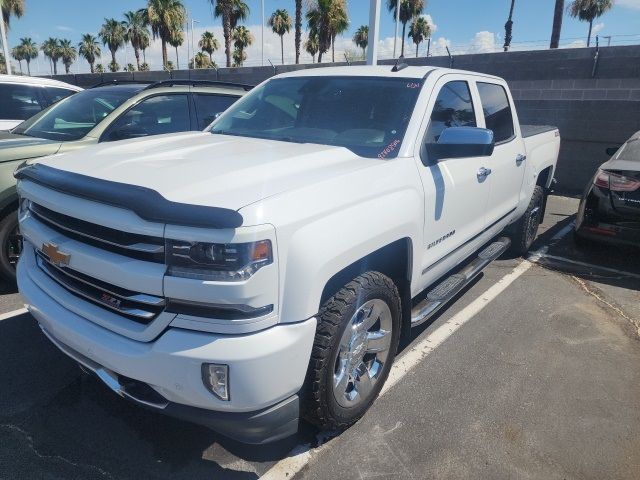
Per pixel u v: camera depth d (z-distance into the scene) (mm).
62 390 3129
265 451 2682
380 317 2891
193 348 2020
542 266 5863
